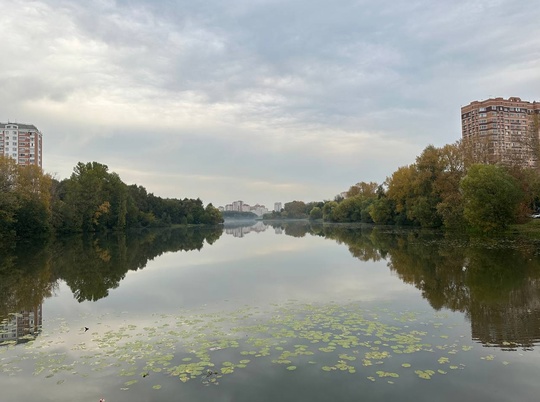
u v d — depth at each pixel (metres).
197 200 164.00
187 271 27.31
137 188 125.00
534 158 46.38
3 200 50.09
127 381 9.41
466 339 11.95
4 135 117.06
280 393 8.73
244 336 12.53
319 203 194.38
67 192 77.75
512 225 49.31
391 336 12.24
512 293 17.89
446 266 25.44
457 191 56.47
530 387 8.88
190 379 9.46
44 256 37.91
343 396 8.58
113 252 41.75
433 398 8.46
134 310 16.52
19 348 11.89
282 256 35.31
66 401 8.56
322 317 14.50
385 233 59.78
